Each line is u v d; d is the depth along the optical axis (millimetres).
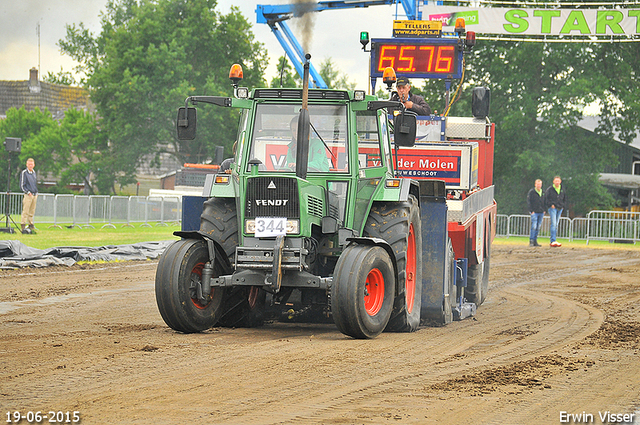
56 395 10242
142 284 27250
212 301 16516
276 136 16781
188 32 109750
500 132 79875
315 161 16641
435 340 15859
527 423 9461
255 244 15758
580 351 14656
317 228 16328
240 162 16688
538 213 55562
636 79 82750
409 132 16656
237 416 9367
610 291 27969
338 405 9992
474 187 23359
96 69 120312
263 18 57406
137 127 109000
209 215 16906
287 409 9734
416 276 18047
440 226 18656
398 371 12266
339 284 15062
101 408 9609
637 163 92062
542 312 21859
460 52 29484
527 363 13195
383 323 15742
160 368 12031
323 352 13758
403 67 29812
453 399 10492
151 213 62219
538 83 82375
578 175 80188
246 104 16938
